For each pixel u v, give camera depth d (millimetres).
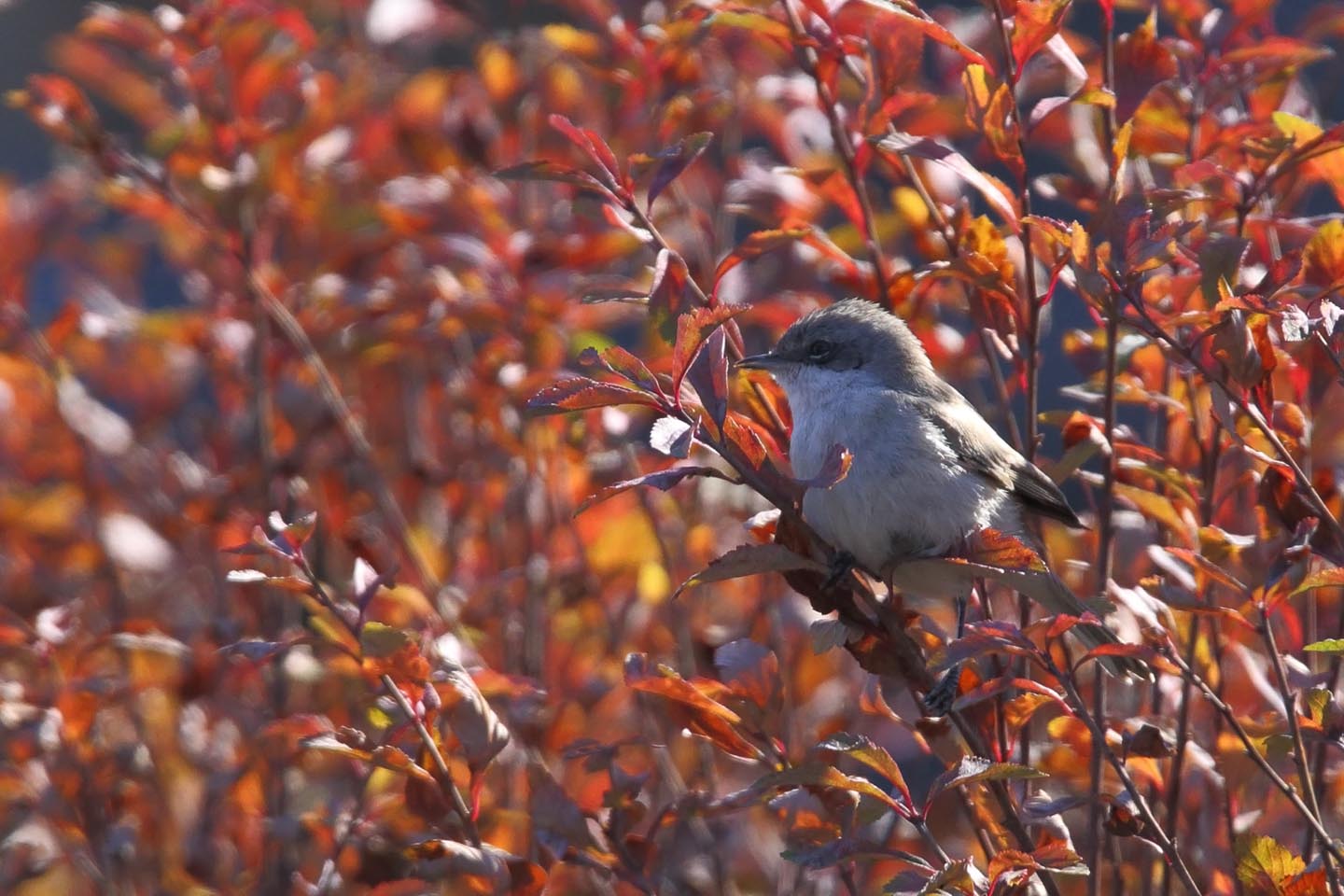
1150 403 9797
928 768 11805
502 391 11383
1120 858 9102
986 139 8633
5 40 22594
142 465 12727
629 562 11539
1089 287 7367
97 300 13547
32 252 12773
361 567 8078
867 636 7863
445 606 11031
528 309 11086
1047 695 7387
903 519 9844
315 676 10688
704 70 12703
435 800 8258
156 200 11969
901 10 8016
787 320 11062
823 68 9531
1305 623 10055
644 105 11227
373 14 12391
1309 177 10062
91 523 12047
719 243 12438
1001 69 10930
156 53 11375
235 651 7891
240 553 7824
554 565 11672
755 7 9891
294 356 12047
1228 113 10727
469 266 12133
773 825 12078
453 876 8289
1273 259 9680
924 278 9492
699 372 7289
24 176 21391
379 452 12484
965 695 7438
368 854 9312
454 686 8133
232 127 11391
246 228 11570
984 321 9031
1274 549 8258
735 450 7398
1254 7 9719
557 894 10180
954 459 9945
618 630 11555
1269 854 7105
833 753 8109
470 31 13297
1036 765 9219
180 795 11289
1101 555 8812
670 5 11391
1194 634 8562
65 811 9953
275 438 12234
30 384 12359
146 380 13484
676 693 7965
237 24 11055
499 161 12094
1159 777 8836
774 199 11461
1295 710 7973
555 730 10453
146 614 11938
